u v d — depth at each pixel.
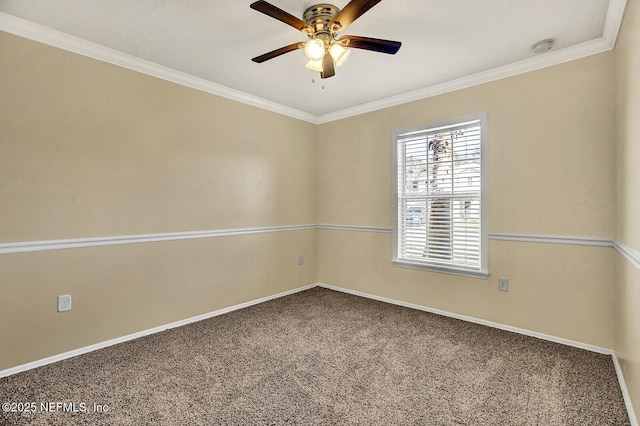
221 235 3.45
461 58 2.75
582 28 2.29
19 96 2.23
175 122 3.07
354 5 1.73
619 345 2.22
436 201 3.45
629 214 1.89
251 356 2.46
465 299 3.22
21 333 2.25
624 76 2.04
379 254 3.91
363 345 2.65
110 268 2.67
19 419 1.74
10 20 2.16
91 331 2.56
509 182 2.93
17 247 2.22
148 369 2.27
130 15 2.14
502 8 2.07
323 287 4.52
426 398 1.92
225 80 3.24
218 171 3.42
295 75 3.11
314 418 1.75
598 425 1.69
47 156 2.35
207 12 2.11
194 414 1.78
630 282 1.84
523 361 2.37
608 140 2.45
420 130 3.52
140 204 2.84
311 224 4.50
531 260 2.82
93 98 2.56
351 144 4.17
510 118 2.91
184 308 3.14
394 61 2.81
